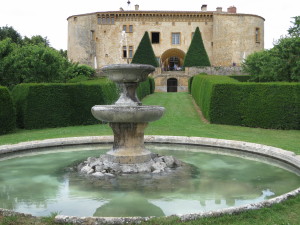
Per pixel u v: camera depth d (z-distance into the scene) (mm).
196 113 19844
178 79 39719
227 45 47812
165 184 5895
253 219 3914
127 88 7098
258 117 14828
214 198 5164
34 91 15242
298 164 6820
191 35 48688
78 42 48844
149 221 3744
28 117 15062
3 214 3943
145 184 5879
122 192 5426
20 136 12109
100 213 4520
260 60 27469
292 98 14320
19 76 22641
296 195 4676
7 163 7676
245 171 6957
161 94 32562
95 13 48188
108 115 6484
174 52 51188
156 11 47781
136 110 6371
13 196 5250
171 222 3740
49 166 7359
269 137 11688
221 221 3830
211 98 16031
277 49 21469
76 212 4562
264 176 6547
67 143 9867
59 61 24891
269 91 14672
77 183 5945
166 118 17703
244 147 8883
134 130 7008
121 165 6793
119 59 48219
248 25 48094
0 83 21922
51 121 15461
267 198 5176
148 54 40188
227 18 47812
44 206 4793
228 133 12719
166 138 10266
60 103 15672
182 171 6840
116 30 48312
